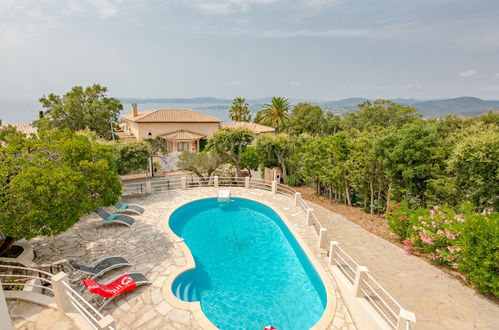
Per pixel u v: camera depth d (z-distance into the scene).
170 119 42.03
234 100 64.38
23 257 10.43
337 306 8.58
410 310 7.95
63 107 35.28
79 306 6.59
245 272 11.40
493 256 7.96
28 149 10.20
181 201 18.53
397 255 11.65
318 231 14.00
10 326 5.17
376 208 17.89
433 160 14.76
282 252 13.06
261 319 8.71
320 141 22.28
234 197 19.73
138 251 11.62
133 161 21.78
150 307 8.20
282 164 26.47
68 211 9.30
